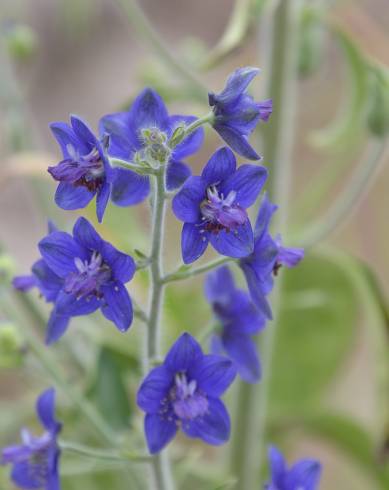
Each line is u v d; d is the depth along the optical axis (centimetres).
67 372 61
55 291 46
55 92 103
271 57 56
